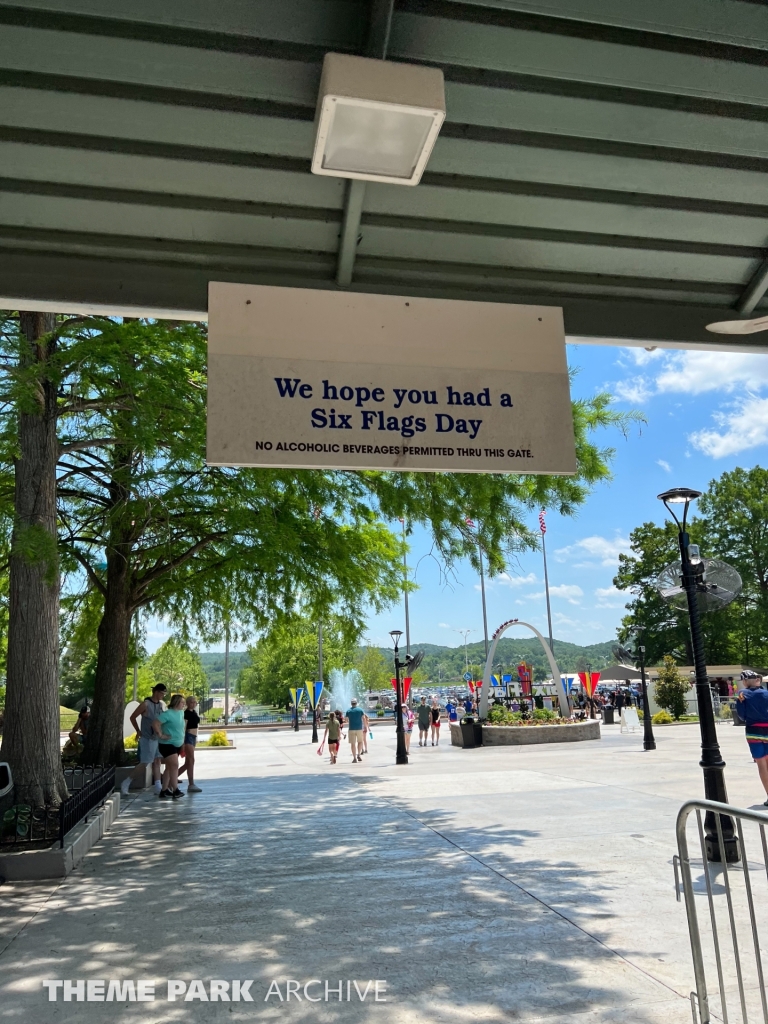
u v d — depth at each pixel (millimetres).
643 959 4758
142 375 8922
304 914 5922
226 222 3828
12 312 10000
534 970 4637
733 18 3166
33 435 9453
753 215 4199
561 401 4191
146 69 3156
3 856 7289
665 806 10258
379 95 2990
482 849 7992
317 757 22875
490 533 11992
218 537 14445
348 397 3904
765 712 9336
